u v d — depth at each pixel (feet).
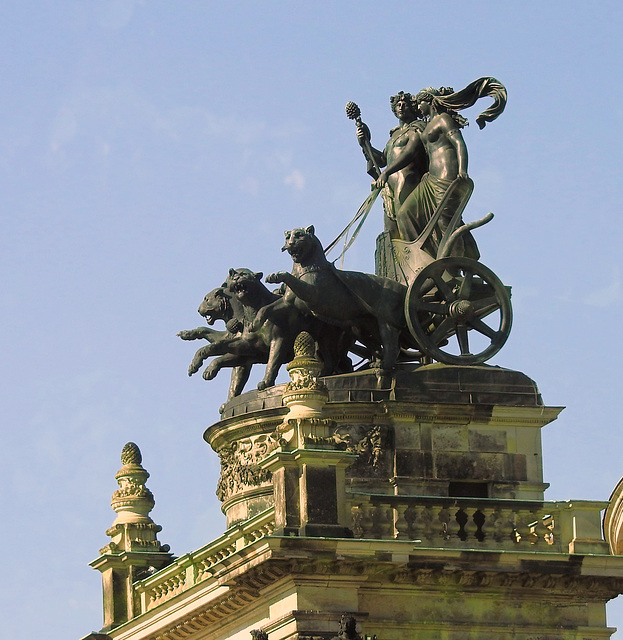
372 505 334.24
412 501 335.88
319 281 357.00
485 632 336.90
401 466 347.97
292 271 361.10
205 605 348.59
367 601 331.57
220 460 363.97
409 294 356.59
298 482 325.83
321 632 321.52
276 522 325.62
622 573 342.03
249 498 355.56
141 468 393.09
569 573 339.16
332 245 378.32
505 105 372.99
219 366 369.30
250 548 323.37
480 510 340.39
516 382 356.59
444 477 349.20
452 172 369.91
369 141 387.14
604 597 344.49
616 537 350.64
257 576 326.85
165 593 372.99
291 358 364.17
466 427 352.49
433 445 350.23
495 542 339.57
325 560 321.52
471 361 356.38
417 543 327.88
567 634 341.62
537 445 354.95
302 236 358.23
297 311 362.12
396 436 349.00
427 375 353.92
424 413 350.64
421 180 374.22
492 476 351.46
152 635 368.27
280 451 325.21
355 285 358.23
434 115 375.86
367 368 366.02
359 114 387.75
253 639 327.47
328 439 327.47
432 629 334.44
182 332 375.45
